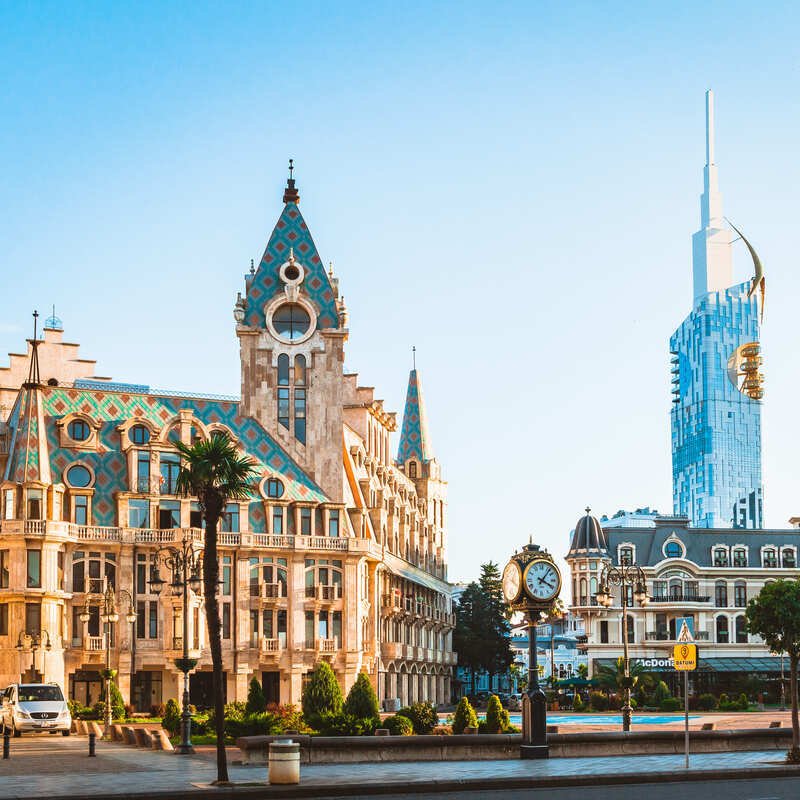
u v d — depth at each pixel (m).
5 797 39.09
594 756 54.88
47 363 128.62
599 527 170.25
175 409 117.31
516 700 135.62
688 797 40.06
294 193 127.75
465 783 42.97
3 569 104.62
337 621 117.00
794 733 51.31
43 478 106.50
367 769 48.72
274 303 122.75
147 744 64.12
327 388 122.44
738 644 164.50
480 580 185.12
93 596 107.44
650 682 142.75
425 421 163.75
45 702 75.94
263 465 118.19
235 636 112.31
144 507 111.75
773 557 170.12
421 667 142.50
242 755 53.16
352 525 125.19
